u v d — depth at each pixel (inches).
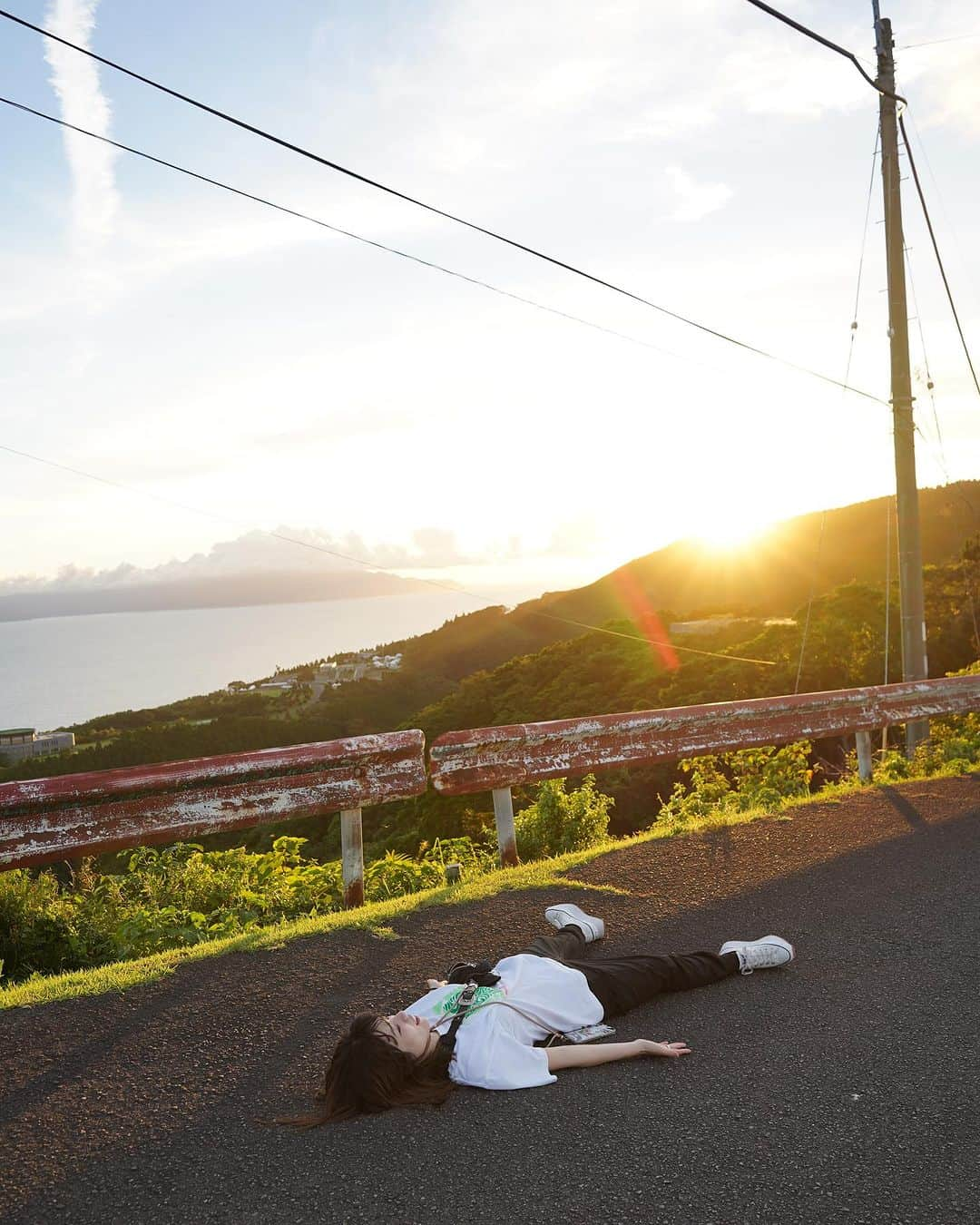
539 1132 123.5
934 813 306.8
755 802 364.2
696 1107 128.8
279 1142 123.2
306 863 333.7
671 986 168.1
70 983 182.1
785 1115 125.8
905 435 543.2
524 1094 134.0
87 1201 110.7
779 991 170.4
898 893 226.8
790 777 420.2
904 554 546.9
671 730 307.4
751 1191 108.3
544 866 253.6
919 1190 107.8
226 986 175.9
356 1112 129.6
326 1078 133.9
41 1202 110.7
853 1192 107.6
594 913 213.9
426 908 219.0
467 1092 135.9
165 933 246.8
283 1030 157.9
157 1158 120.0
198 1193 111.7
